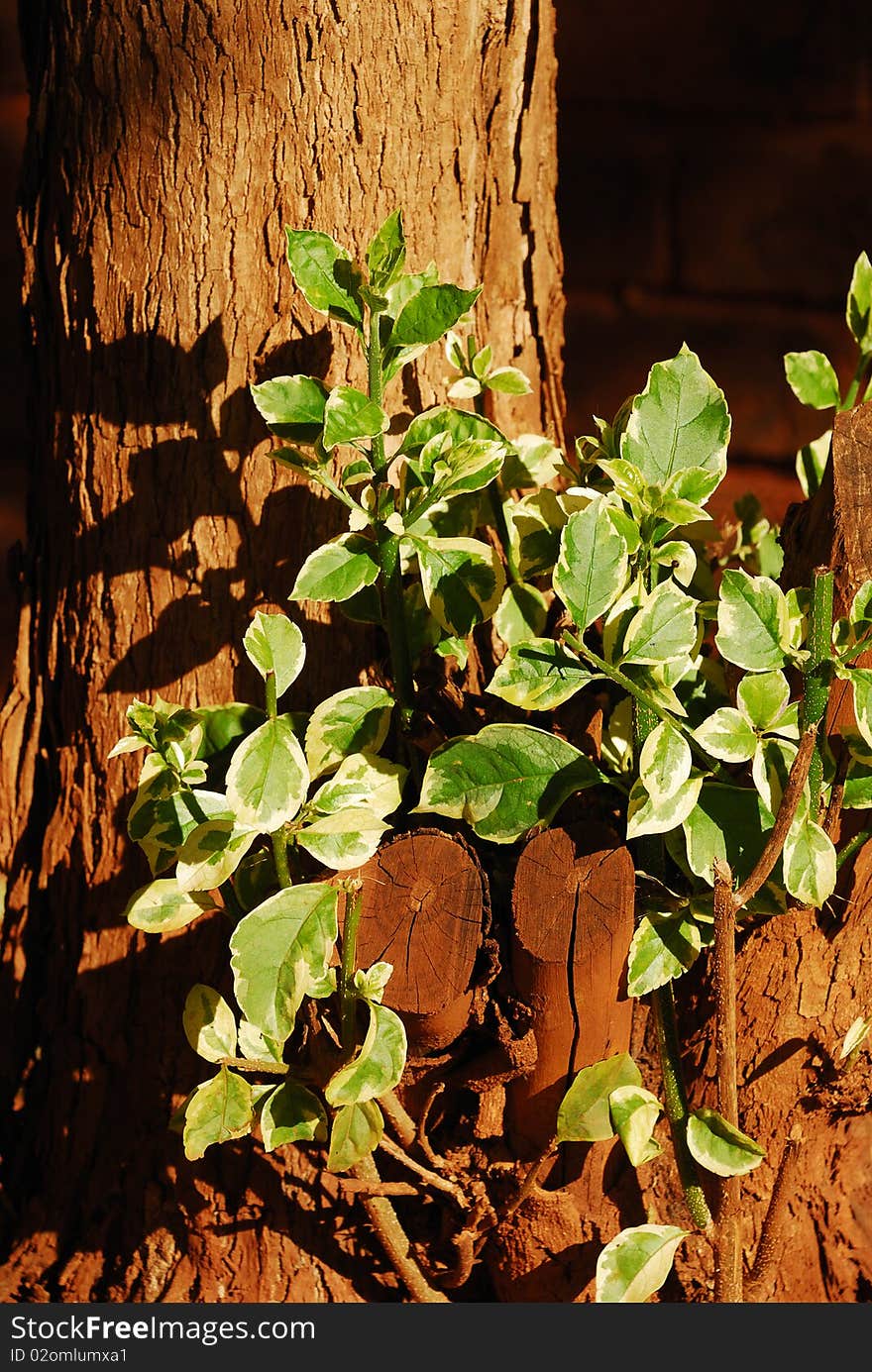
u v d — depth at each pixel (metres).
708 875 1.70
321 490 1.80
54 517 1.87
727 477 4.00
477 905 1.70
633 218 3.98
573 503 1.75
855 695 1.66
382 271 1.69
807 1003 1.79
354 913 1.69
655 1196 1.81
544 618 1.77
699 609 1.74
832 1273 1.87
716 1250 1.73
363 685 1.82
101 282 1.81
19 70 4.18
